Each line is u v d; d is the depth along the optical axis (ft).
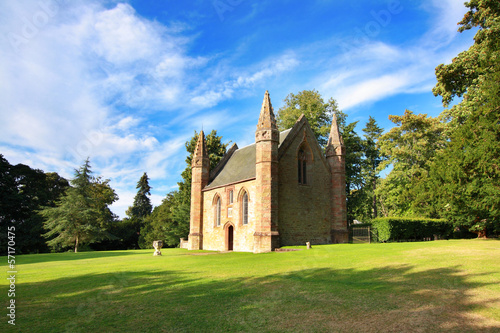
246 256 80.02
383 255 60.39
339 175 117.70
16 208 174.09
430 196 111.96
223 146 189.78
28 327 25.13
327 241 113.39
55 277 48.83
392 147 167.84
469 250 62.69
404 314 26.00
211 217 127.65
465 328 22.67
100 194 215.31
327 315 26.55
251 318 26.53
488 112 81.20
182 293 35.86
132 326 25.23
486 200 80.43
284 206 104.53
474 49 93.97
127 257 88.99
